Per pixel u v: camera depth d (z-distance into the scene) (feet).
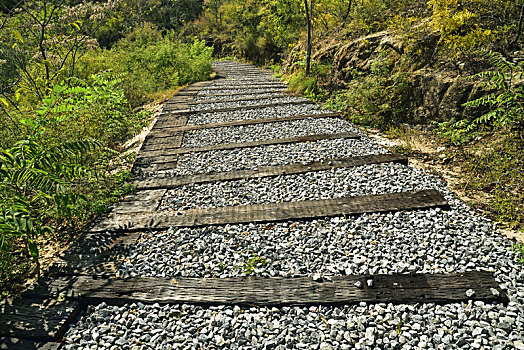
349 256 9.96
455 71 19.06
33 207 11.70
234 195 13.84
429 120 19.74
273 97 30.68
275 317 8.20
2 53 21.22
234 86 40.04
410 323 7.77
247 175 15.30
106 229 11.80
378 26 28.25
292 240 10.84
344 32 32.17
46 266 10.44
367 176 14.42
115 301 8.79
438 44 20.45
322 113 23.75
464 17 18.30
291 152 17.46
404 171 14.75
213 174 15.75
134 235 11.50
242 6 92.63
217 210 12.69
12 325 8.03
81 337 7.91
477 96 17.52
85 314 8.58
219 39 102.42
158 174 16.34
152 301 8.71
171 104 30.94
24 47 22.84
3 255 9.71
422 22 23.08
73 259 10.34
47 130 14.06
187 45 70.03
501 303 8.14
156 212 12.96
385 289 8.63
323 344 7.35
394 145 18.42
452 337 7.34
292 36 60.13
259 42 75.61
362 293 8.57
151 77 43.09
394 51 23.34
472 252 9.67
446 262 9.40
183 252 10.52
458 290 8.46
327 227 11.34
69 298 8.81
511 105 15.90
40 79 21.49
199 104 30.22
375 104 22.12
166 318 8.32
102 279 9.46
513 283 8.58
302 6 56.29
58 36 24.23
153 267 9.91
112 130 18.28
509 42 18.53
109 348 7.61
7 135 14.51
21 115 16.44
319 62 33.09
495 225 11.16
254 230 11.41
